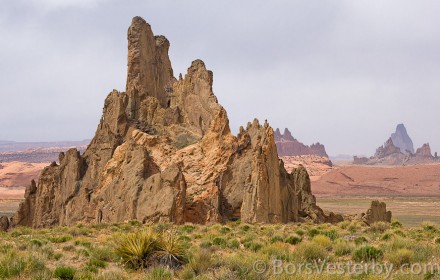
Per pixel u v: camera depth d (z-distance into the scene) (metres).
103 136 56.84
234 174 50.31
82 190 52.53
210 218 45.31
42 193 56.44
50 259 20.98
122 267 18.88
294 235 28.09
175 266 18.50
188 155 52.44
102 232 36.56
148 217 42.81
